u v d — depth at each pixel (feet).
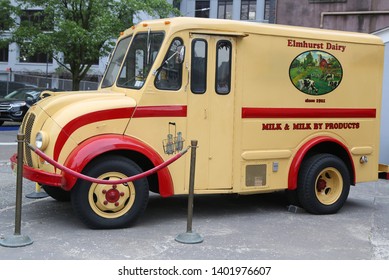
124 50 22.62
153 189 21.71
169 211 23.71
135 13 70.08
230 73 21.49
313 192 23.47
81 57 69.46
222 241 19.06
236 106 21.68
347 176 24.44
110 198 19.51
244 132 21.93
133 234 19.52
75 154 18.72
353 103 24.68
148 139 20.15
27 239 17.84
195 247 18.20
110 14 67.56
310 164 23.48
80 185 19.11
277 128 22.68
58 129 18.95
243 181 22.11
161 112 20.30
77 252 17.17
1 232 19.24
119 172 19.51
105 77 23.65
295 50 22.90
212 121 21.25
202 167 21.18
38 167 19.51
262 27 22.11
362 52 24.76
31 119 20.59
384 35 36.81
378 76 25.41
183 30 20.49
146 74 20.44
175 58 20.36
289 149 23.06
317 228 21.47
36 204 24.31
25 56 74.38
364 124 25.14
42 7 72.28
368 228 21.74
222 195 27.84
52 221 21.11
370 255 17.93
